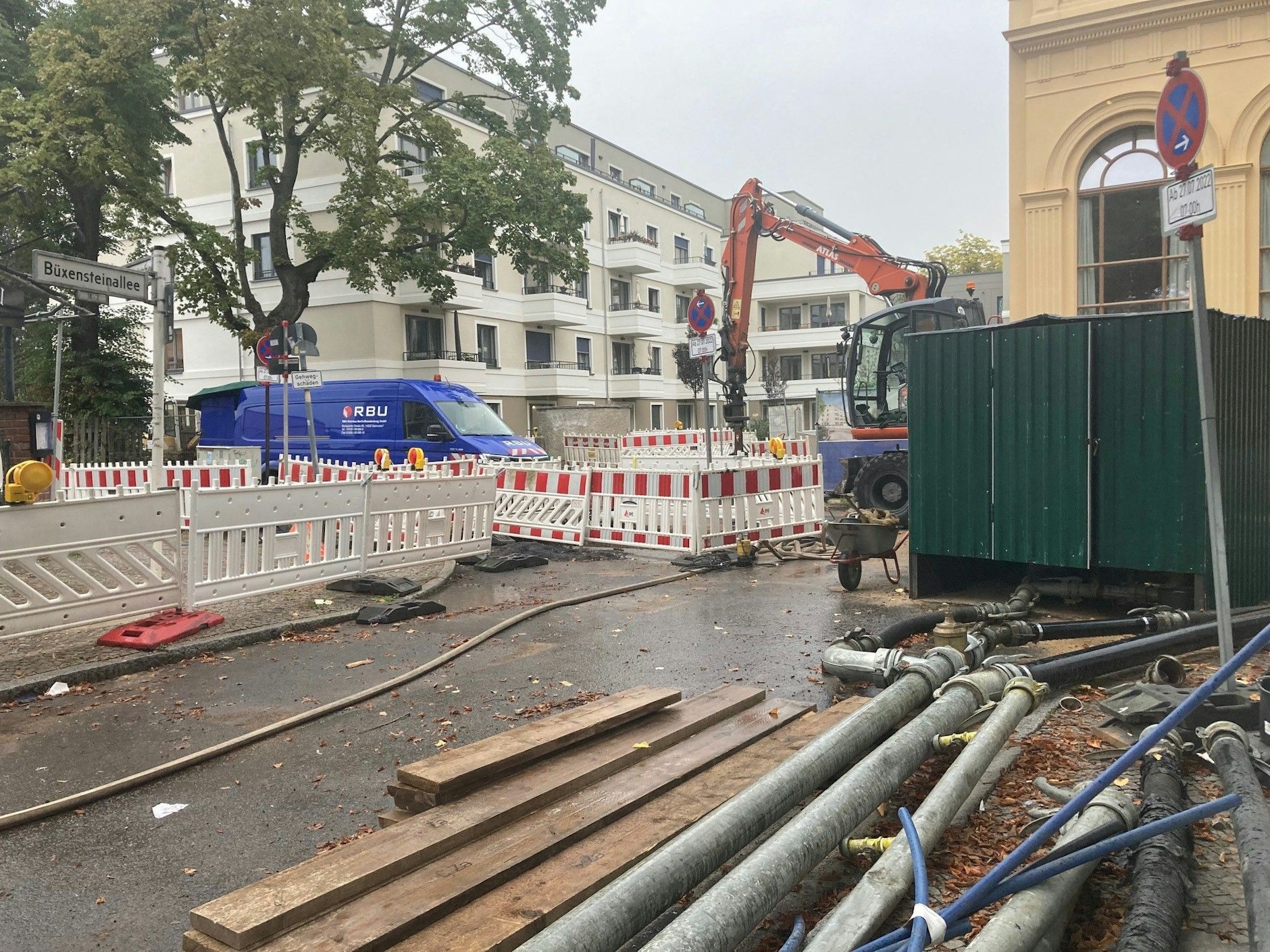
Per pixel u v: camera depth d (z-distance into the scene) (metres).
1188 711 2.95
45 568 6.93
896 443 16.02
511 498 13.82
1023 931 2.57
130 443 24.36
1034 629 6.56
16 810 4.39
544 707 5.77
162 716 5.73
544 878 3.14
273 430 21.39
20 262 25.77
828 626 7.93
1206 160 15.45
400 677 6.39
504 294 40.12
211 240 25.25
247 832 4.11
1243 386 7.60
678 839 2.89
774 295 57.78
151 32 21.94
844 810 3.13
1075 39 16.19
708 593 9.67
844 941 2.54
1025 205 16.97
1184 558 7.25
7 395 16.50
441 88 36.44
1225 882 3.19
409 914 2.85
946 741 3.90
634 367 50.03
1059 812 2.78
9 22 24.94
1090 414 7.60
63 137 21.69
